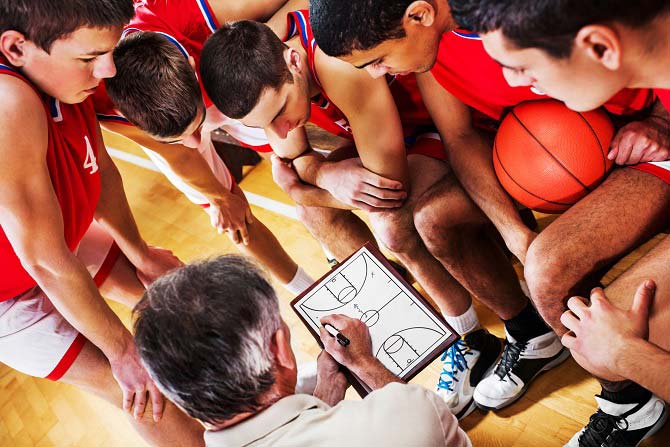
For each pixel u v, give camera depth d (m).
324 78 1.55
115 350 1.52
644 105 1.38
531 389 1.74
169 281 0.96
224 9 1.86
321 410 0.98
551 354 1.70
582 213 1.36
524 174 1.42
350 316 1.39
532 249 1.39
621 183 1.36
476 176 1.56
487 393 1.72
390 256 2.26
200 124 1.55
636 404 1.43
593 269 1.35
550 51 0.88
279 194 2.71
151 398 1.57
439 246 1.63
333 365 1.33
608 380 1.36
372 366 1.27
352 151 1.90
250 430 0.95
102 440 2.09
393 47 1.23
